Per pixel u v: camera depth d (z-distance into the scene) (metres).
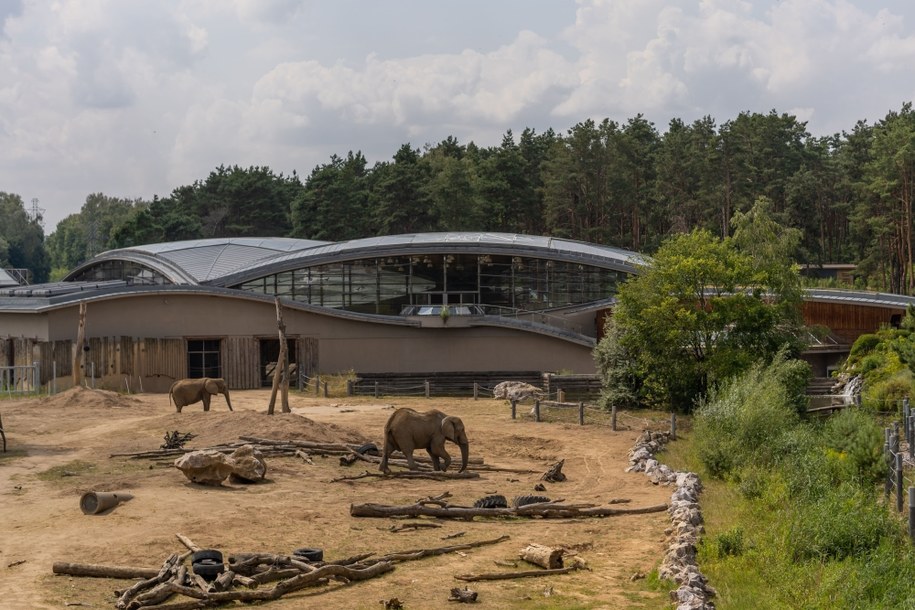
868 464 28.03
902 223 96.00
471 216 112.88
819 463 26.73
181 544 17.25
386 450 26.70
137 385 51.91
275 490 22.94
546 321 61.47
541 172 120.44
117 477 23.64
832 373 56.84
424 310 59.28
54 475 23.95
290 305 56.75
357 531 19.17
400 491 24.25
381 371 59.00
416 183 113.62
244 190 134.62
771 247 53.41
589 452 32.16
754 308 43.81
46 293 57.75
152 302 54.25
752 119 112.06
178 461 22.77
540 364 59.16
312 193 116.88
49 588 14.46
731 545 18.59
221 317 55.72
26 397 46.03
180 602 13.93
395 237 64.94
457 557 17.70
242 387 55.75
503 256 62.31
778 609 15.39
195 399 37.34
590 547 18.91
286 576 15.68
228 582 14.86
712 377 42.44
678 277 44.12
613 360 45.53
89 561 15.98
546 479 27.09
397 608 14.38
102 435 31.08
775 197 109.44
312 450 28.70
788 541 19.00
